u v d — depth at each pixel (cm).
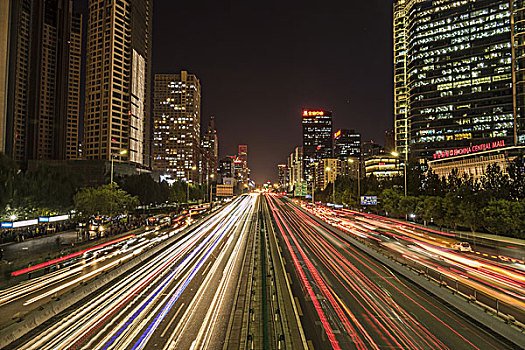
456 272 2928
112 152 15125
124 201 6631
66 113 19175
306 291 2548
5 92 11406
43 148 18088
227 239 5272
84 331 1825
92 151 15288
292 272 3136
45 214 6225
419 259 3359
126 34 16075
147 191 10644
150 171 16662
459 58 15525
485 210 5353
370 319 2008
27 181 6203
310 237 5500
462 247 4138
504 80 14412
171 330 1836
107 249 4100
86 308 2181
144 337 1748
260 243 4844
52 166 7206
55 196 6575
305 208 12181
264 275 3009
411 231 5875
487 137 14575
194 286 2659
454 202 5891
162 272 3128
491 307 1983
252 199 18125
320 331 1838
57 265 3209
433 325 1920
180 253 4091
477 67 15062
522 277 2814
